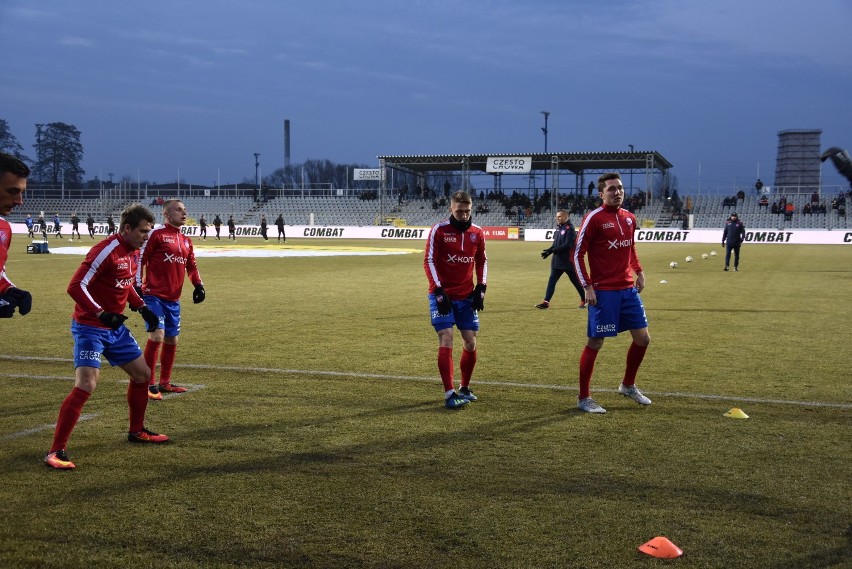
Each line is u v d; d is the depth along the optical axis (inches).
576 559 143.2
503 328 450.0
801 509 168.1
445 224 270.5
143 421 222.8
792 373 315.0
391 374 314.2
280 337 409.7
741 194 2319.1
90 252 208.1
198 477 188.4
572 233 534.0
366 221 2536.9
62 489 179.8
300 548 147.6
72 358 345.1
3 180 155.6
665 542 146.4
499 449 211.8
